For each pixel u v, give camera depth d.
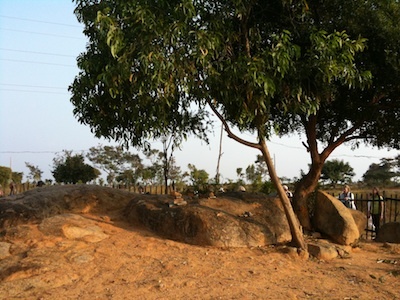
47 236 7.63
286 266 7.64
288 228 9.32
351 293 6.54
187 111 8.62
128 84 7.61
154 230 8.84
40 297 5.81
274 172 8.55
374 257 8.95
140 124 7.73
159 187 21.05
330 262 8.23
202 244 8.32
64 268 6.62
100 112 8.18
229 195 10.49
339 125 10.95
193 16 7.27
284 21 8.84
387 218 17.14
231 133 8.42
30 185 20.75
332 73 7.58
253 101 7.72
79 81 8.14
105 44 7.56
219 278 6.75
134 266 6.95
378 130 11.10
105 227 8.50
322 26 8.98
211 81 7.51
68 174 25.91
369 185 35.50
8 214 8.70
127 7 7.11
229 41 8.01
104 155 29.00
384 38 8.67
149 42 6.98
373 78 9.35
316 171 10.38
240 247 8.44
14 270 6.43
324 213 9.99
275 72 7.47
